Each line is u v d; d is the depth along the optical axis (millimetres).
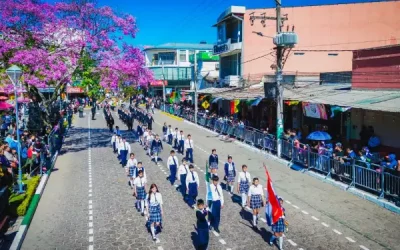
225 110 38906
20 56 20344
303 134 24984
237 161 21156
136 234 11117
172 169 16609
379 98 16953
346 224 11562
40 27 22453
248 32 35938
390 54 18094
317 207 13156
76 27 23375
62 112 38750
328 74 26625
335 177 16547
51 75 21344
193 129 34938
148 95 67250
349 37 35750
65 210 13234
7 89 22203
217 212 11227
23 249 10195
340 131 22094
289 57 35688
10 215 12266
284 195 14617
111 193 15227
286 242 10406
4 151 15859
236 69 38312
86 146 26797
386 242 10234
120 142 20469
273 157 21531
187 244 10398
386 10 35438
